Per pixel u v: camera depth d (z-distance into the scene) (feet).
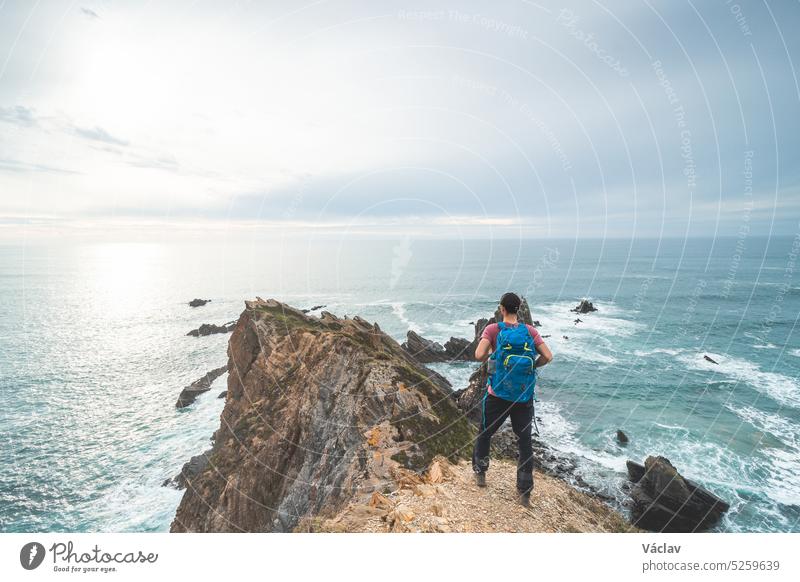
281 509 41.34
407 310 205.57
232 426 61.57
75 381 143.43
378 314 197.88
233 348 73.41
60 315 247.91
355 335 65.00
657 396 107.34
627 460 75.20
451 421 34.60
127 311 249.34
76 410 121.29
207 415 115.34
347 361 50.85
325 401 48.52
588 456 78.28
